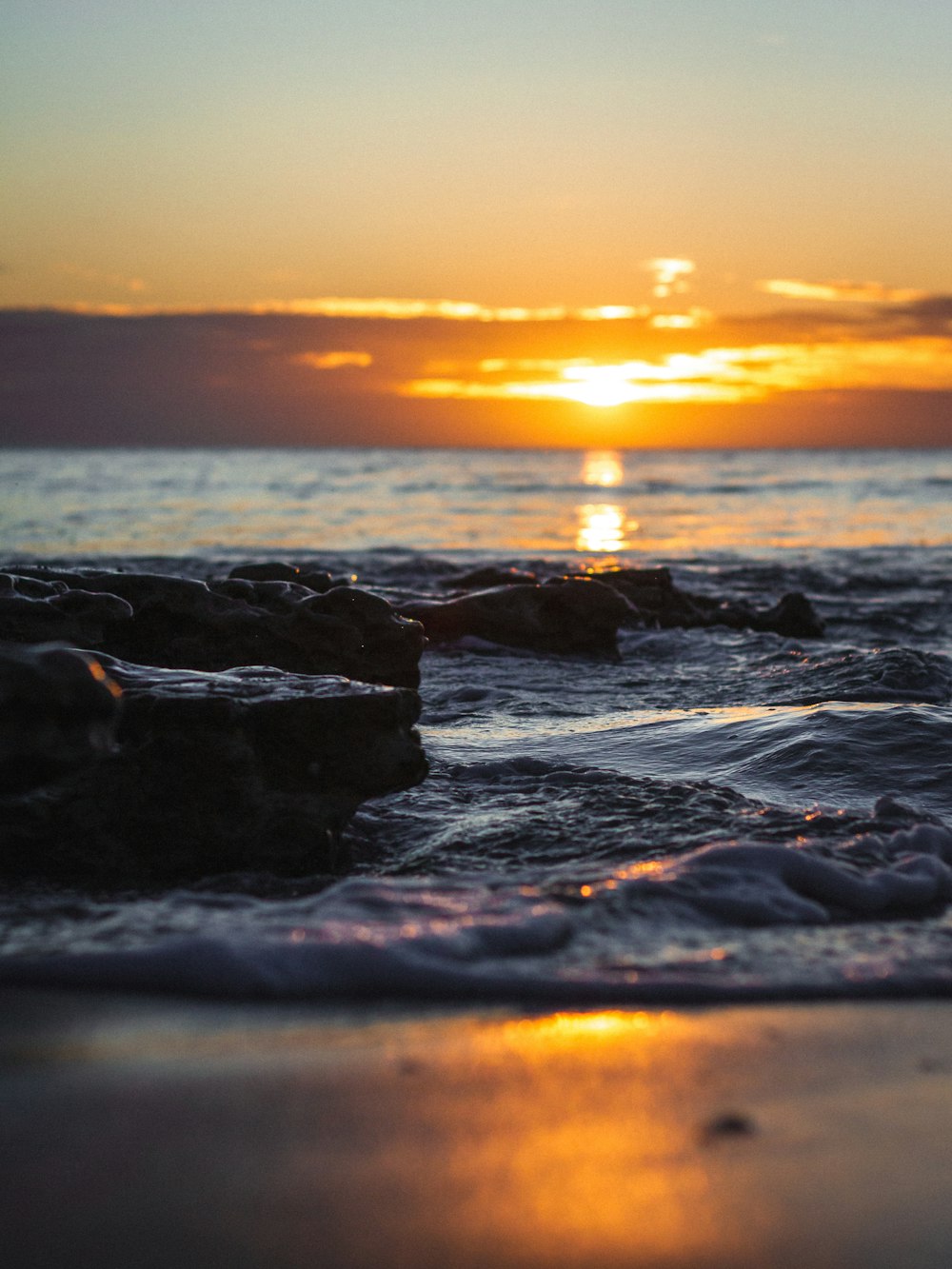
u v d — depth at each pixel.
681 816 4.61
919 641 13.04
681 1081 2.43
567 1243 1.87
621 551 25.52
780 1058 2.56
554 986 2.90
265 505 42.53
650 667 10.08
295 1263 1.81
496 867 4.08
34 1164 2.07
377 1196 1.99
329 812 4.30
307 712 4.33
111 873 4.15
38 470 73.25
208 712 4.22
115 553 23.14
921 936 3.42
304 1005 2.81
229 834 4.19
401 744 4.42
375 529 32.06
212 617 7.27
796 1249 1.86
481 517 37.81
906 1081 2.44
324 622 7.30
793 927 3.47
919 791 5.37
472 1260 1.83
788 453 167.12
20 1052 2.54
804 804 5.14
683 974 3.02
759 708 7.70
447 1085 2.40
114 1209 1.94
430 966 2.96
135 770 4.22
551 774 5.43
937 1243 1.87
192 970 2.92
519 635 10.62
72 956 2.99
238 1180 2.03
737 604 13.73
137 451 187.25
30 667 2.93
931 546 27.52
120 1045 2.57
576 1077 2.45
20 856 4.16
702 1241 1.88
